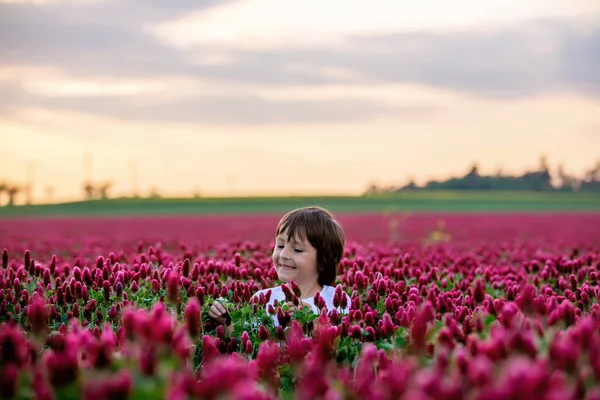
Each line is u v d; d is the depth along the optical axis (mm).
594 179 125250
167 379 3885
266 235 25516
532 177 127188
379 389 3783
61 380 3871
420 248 16828
